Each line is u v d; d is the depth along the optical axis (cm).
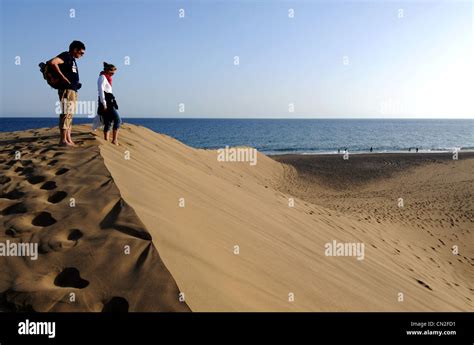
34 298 257
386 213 1449
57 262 293
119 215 352
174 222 392
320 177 2436
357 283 529
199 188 668
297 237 650
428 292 656
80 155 552
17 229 335
